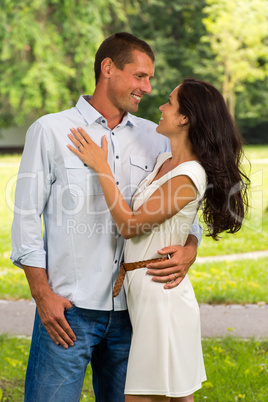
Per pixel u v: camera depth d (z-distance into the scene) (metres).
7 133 36.50
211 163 3.38
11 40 28.23
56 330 3.34
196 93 3.42
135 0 35.09
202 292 8.70
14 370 5.69
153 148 3.76
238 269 10.15
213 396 5.19
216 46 32.50
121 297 3.53
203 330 7.15
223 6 31.05
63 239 3.43
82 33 28.70
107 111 3.58
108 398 3.74
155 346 3.35
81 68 29.92
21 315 7.76
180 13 37.97
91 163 3.38
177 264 3.40
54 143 3.41
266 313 7.84
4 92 29.34
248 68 33.34
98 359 3.76
